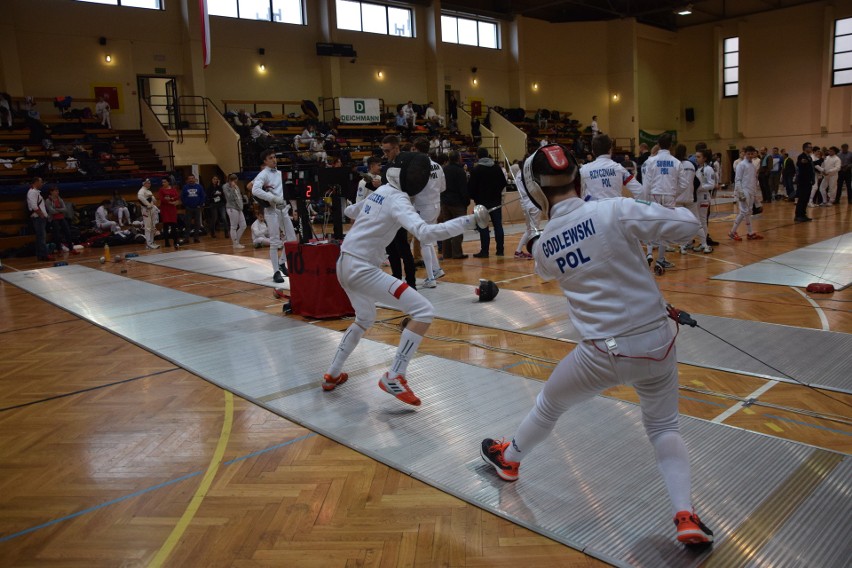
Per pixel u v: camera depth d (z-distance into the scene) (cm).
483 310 585
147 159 1680
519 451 259
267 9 2008
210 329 566
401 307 348
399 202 343
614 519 238
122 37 1769
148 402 389
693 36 2809
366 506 257
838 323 480
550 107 2709
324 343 502
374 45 2225
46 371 463
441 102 2341
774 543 218
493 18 2520
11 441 336
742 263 762
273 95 2038
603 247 206
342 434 326
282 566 220
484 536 233
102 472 296
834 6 2381
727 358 413
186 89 1878
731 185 2684
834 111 2430
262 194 755
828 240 926
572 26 2670
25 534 245
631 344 204
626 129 2683
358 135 2062
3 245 1303
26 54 1636
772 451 283
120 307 689
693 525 206
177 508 261
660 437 220
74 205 1473
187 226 1399
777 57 2556
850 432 301
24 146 1502
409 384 396
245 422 351
